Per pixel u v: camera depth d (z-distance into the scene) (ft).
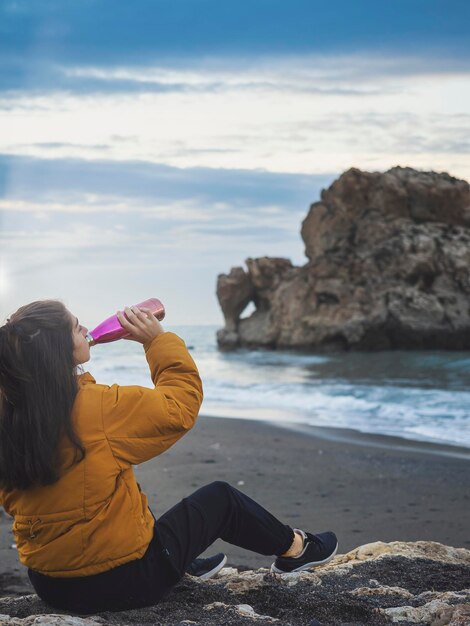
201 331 267.80
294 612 10.28
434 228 106.83
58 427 8.68
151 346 9.66
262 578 11.69
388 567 12.63
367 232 108.06
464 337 99.30
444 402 49.37
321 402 51.88
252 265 121.60
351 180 110.42
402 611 10.10
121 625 8.95
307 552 11.39
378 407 48.24
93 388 9.07
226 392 59.82
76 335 9.07
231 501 10.59
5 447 8.69
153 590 9.57
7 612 10.06
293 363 91.25
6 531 20.38
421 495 26.23
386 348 102.99
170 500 25.48
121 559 9.21
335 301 106.42
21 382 8.56
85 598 9.35
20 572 17.37
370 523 22.82
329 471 30.17
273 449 34.78
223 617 9.77
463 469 30.22
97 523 8.99
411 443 35.91
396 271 103.09
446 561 13.33
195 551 10.12
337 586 11.68
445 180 111.65
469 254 102.63
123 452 8.98
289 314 111.04
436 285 102.22
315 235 114.11
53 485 8.91
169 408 9.08
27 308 8.95
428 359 87.45
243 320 123.75
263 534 10.85
